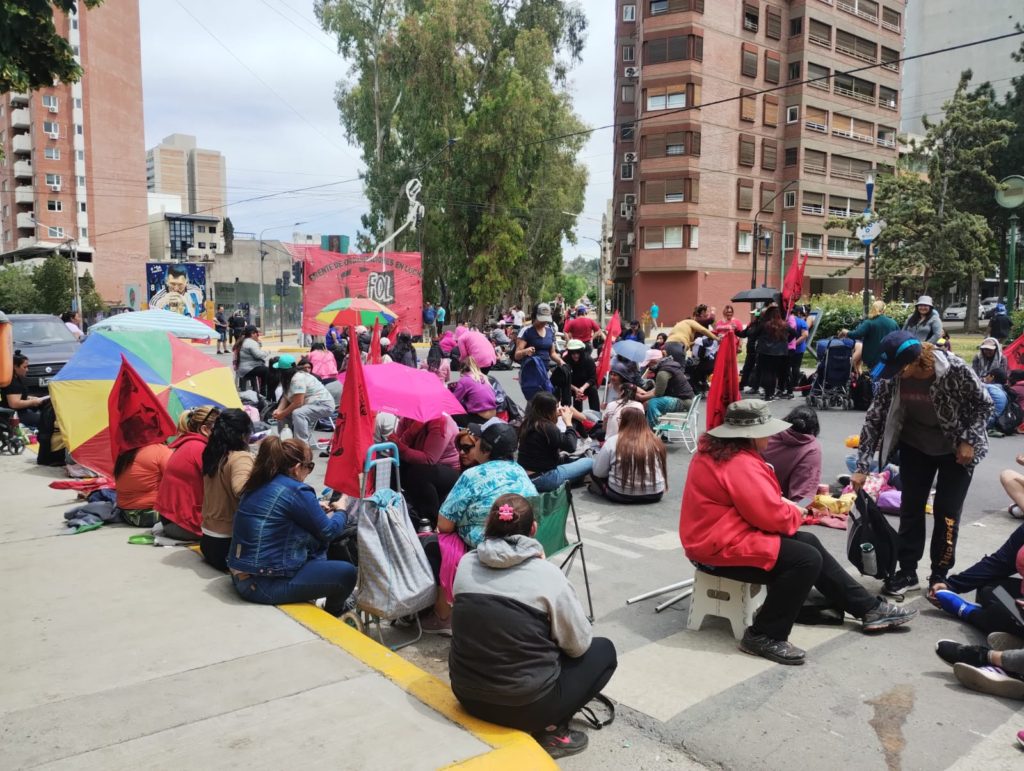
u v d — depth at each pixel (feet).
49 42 31.01
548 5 127.54
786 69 158.61
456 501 14.84
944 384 16.06
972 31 216.54
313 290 75.10
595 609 16.79
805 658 14.23
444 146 113.80
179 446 19.61
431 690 12.14
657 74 144.66
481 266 122.52
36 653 13.35
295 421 32.07
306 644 13.82
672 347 35.78
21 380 33.99
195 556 18.70
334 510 19.24
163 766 9.96
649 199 148.36
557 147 135.54
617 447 25.63
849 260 172.65
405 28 117.60
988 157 123.44
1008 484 18.65
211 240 348.59
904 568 17.29
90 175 254.06
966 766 10.80
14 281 206.08
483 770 9.99
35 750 10.30
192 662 13.05
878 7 171.73
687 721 12.08
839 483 27.09
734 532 14.11
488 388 27.48
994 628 14.71
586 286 391.24
